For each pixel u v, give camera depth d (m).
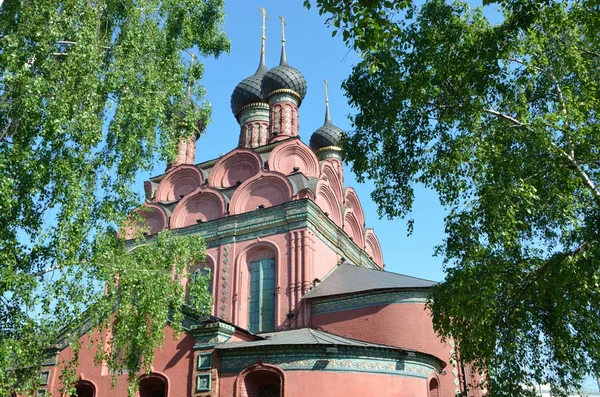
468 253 13.60
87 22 14.69
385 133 16.70
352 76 17.11
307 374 19.44
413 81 15.47
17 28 13.84
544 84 15.96
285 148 34.69
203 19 21.89
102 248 15.18
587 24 14.27
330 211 34.53
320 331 24.06
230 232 31.47
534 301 13.40
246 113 41.97
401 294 25.64
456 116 15.72
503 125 14.45
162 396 22.53
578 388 13.56
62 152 14.17
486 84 14.76
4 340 12.70
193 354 21.08
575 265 11.54
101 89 15.16
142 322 17.05
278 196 31.80
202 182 35.97
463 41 15.13
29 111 12.98
